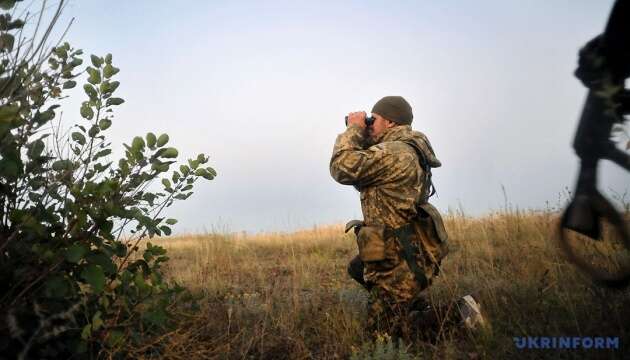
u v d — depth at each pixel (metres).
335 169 3.23
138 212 2.48
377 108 3.45
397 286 3.14
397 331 3.11
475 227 7.48
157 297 2.62
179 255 8.91
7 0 2.04
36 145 2.28
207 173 2.77
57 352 2.24
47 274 2.23
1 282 2.18
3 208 2.22
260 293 4.82
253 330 3.39
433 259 3.17
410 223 3.19
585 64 1.30
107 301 2.38
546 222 6.16
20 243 2.20
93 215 2.29
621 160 1.27
